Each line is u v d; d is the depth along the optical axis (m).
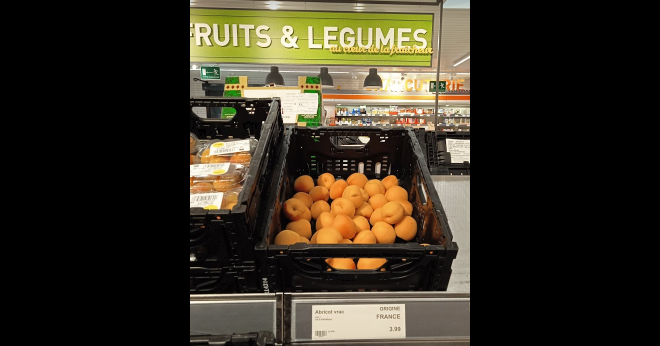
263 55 3.18
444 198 1.16
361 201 1.03
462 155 1.54
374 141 1.20
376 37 3.18
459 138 1.58
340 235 0.83
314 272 0.69
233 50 3.15
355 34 3.18
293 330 0.57
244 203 0.65
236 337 0.53
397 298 0.60
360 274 0.69
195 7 3.04
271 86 1.91
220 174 0.81
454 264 0.91
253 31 3.13
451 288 0.82
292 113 1.85
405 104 8.41
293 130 1.17
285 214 0.95
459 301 0.60
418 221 1.00
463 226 1.02
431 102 8.35
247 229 0.65
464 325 0.58
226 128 1.12
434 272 0.70
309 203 1.04
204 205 0.71
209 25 3.08
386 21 3.16
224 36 3.11
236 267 0.68
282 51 3.18
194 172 0.82
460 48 6.40
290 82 7.60
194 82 6.83
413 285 0.72
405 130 1.17
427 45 3.22
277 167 0.97
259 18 3.10
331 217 0.92
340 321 0.58
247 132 1.13
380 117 8.40
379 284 0.71
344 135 1.20
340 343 0.57
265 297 0.59
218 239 0.66
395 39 3.20
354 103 8.39
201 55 3.13
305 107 1.85
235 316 0.58
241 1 3.44
